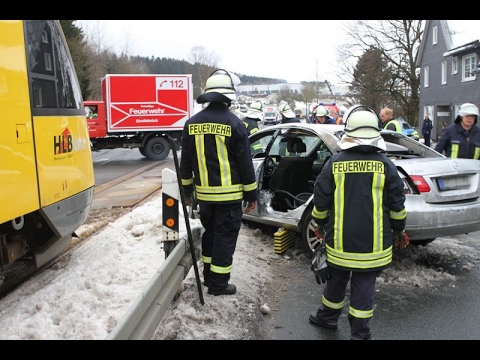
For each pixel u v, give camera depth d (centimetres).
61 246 492
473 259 560
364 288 345
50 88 418
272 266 544
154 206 749
